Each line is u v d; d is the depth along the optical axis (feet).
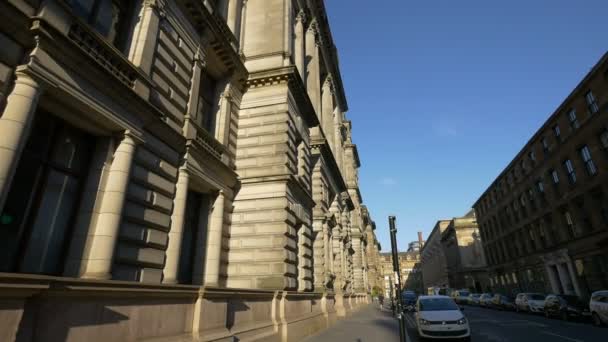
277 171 47.98
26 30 19.79
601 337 44.86
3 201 17.28
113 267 23.86
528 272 131.95
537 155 119.03
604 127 83.87
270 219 45.34
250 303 31.89
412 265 527.81
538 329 54.54
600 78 84.48
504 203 153.48
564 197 103.09
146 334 18.45
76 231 23.35
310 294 50.88
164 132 31.40
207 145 40.75
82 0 25.77
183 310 21.93
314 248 68.64
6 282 11.62
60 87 21.04
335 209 94.02
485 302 126.21
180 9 37.45
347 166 161.07
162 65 32.83
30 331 12.75
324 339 43.52
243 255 44.27
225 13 53.01
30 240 20.59
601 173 85.56
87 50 24.08
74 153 24.50
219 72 48.62
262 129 51.42
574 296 71.92
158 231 29.27
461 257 228.02
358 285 140.36
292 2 73.31
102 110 24.13
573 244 99.71
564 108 100.37
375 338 44.78
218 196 43.39
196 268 39.24
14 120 18.35
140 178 27.78
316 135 78.74
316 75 87.40
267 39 59.67
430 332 43.14
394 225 29.99
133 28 30.42
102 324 15.83
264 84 54.13
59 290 13.61
